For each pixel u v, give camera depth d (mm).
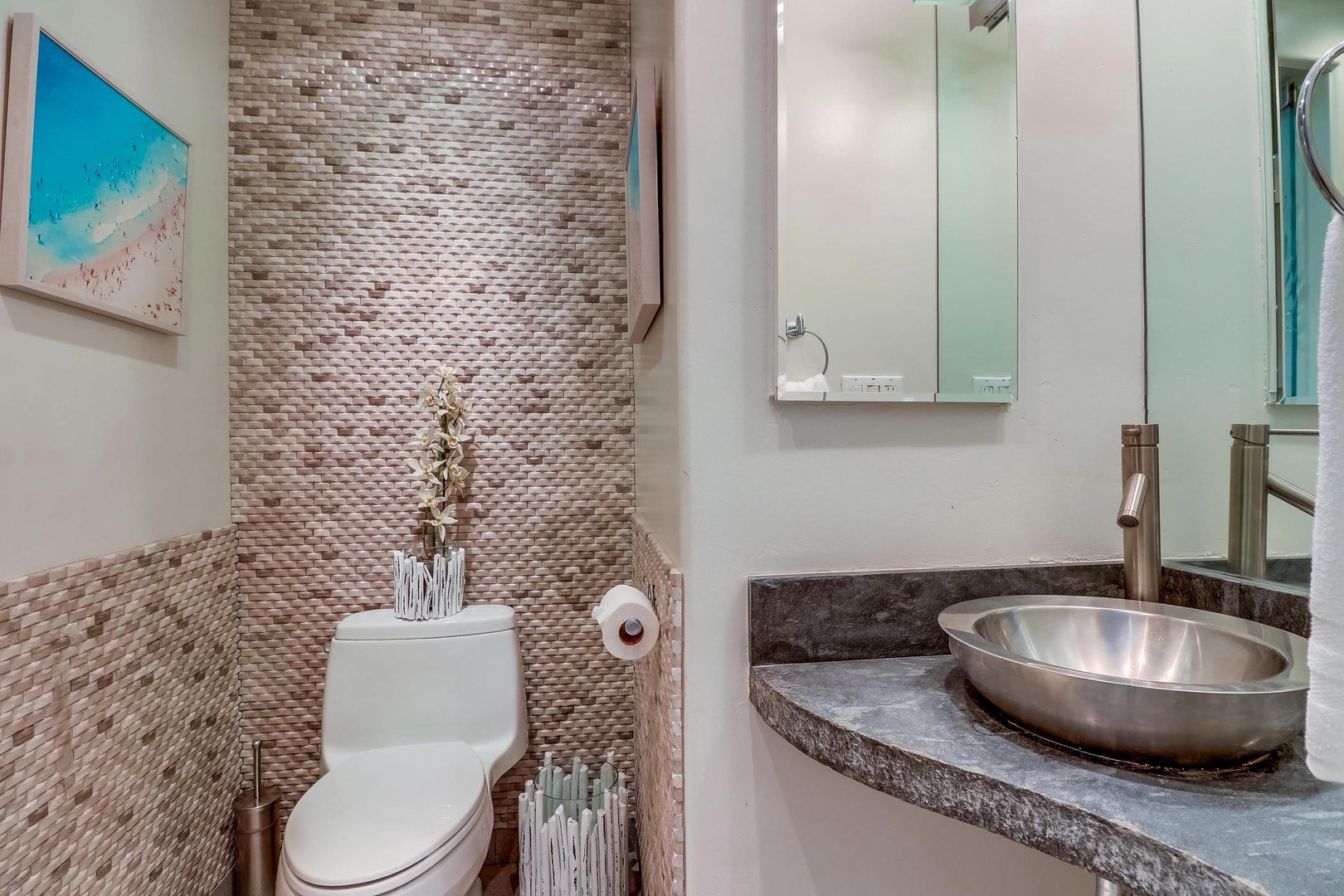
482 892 1581
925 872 924
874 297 926
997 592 944
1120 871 484
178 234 1403
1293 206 849
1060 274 1013
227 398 1632
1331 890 411
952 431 961
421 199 1708
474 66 1728
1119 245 1035
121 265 1222
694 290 894
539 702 1734
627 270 1672
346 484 1678
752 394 904
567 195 1752
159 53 1364
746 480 901
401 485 1693
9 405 996
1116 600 863
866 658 908
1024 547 983
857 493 930
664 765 1024
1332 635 459
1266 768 581
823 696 764
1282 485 857
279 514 1659
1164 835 473
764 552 905
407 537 1695
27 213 1000
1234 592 897
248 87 1657
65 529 1104
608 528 1757
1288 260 850
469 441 1717
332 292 1678
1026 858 948
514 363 1733
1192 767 578
